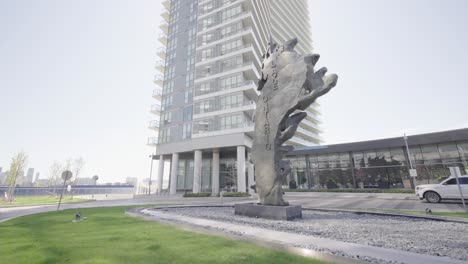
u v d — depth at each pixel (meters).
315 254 4.49
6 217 11.06
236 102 34.00
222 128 34.31
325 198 25.56
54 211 13.42
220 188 35.81
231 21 38.19
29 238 6.16
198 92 38.22
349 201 20.38
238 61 35.84
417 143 26.50
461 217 8.57
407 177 27.03
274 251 4.71
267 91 11.08
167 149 39.53
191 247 5.05
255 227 7.45
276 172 9.92
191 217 10.03
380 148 29.45
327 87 8.91
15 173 33.72
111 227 7.70
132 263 4.08
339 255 4.44
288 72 10.32
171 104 42.59
